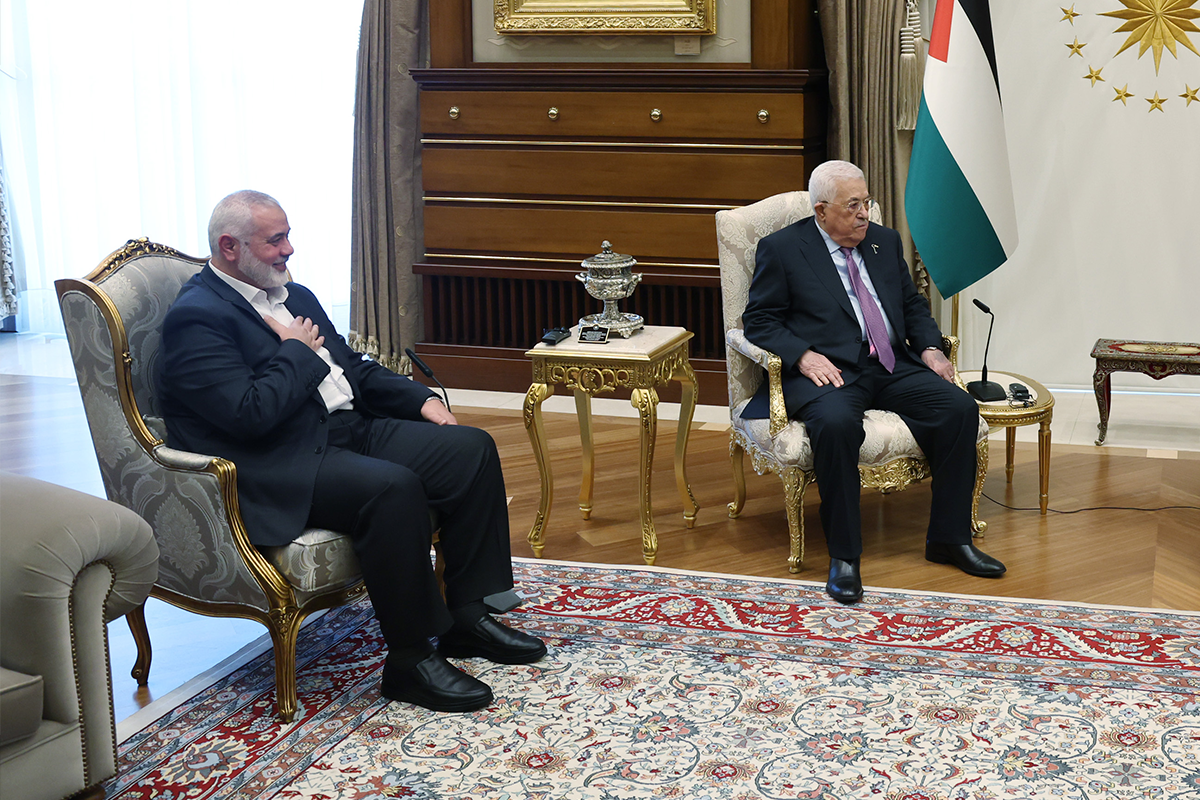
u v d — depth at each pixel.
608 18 4.70
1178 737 2.25
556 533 3.50
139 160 5.97
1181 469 3.88
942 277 3.97
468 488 2.62
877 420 3.14
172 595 2.50
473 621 2.67
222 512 2.36
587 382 3.19
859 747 2.25
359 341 5.41
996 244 3.91
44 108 6.11
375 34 5.08
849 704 2.42
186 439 2.50
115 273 2.52
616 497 3.79
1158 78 4.49
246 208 2.53
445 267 5.14
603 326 3.26
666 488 3.87
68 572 1.87
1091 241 4.70
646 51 4.76
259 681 2.60
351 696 2.52
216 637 2.87
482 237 5.05
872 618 2.83
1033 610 2.85
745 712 2.40
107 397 2.44
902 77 4.51
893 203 4.68
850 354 3.21
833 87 4.66
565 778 2.18
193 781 2.19
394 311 5.37
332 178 5.79
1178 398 4.73
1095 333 4.78
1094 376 4.12
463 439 2.66
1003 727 2.31
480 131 4.95
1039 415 3.41
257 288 2.63
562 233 4.93
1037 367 4.88
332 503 2.43
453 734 2.35
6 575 1.85
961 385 3.30
